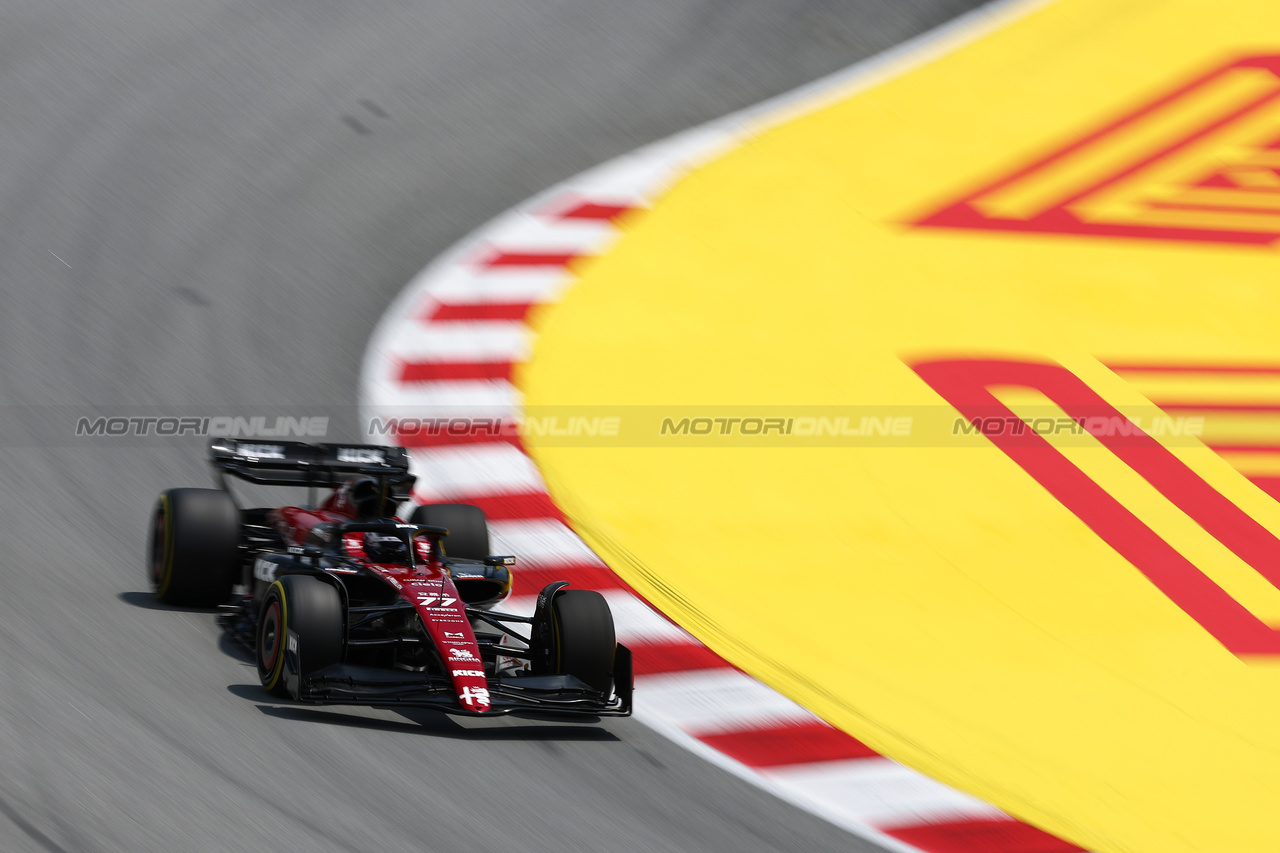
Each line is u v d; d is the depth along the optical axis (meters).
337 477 30.61
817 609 34.25
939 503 40.53
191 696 24.11
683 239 56.47
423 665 25.78
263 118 64.25
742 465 41.19
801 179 63.12
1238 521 41.59
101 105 63.22
